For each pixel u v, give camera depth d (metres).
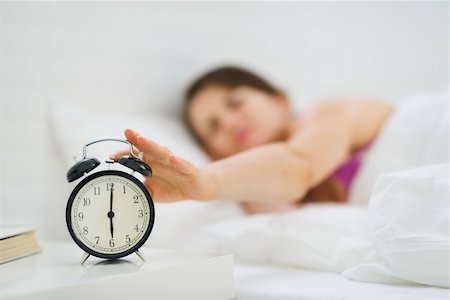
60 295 0.80
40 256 1.10
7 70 1.93
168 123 2.17
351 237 1.25
